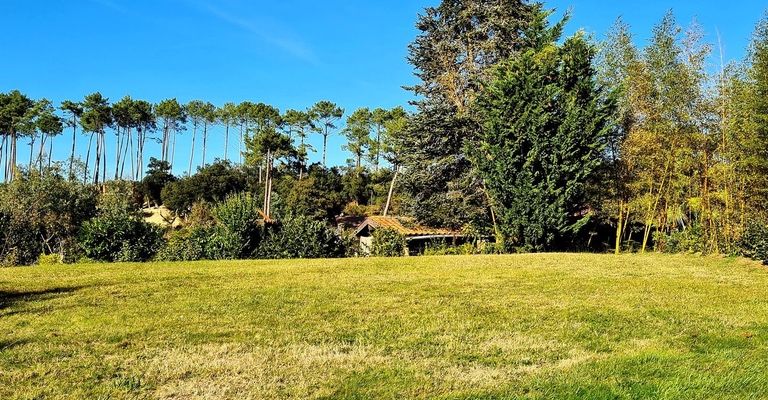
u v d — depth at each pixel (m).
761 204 16.03
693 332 6.55
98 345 5.91
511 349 5.83
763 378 4.57
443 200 25.80
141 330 6.65
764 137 14.62
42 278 11.56
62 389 4.49
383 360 5.38
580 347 5.91
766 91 14.48
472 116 23.78
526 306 8.32
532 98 19.91
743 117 15.57
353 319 7.37
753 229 15.59
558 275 12.16
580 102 20.78
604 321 7.21
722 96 17.25
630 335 6.45
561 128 19.45
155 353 5.62
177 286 10.48
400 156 27.92
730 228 17.25
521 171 20.09
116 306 8.31
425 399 4.32
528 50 21.77
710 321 7.17
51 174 24.58
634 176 21.25
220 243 17.91
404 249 20.78
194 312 7.84
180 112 83.00
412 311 7.95
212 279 11.55
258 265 14.58
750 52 15.33
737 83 16.03
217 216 18.64
